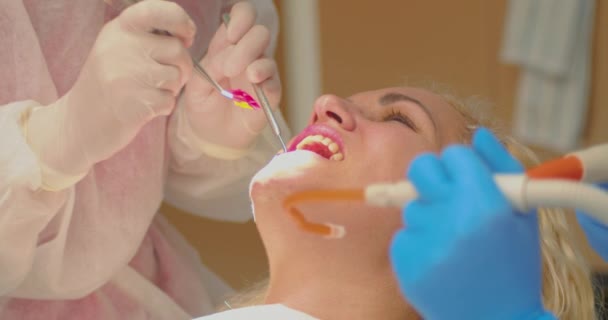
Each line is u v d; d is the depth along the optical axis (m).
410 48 3.46
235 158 1.76
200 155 1.79
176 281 1.85
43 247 1.57
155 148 1.71
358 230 1.38
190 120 1.74
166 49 1.46
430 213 0.94
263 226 1.42
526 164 1.68
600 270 2.86
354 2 3.35
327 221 1.38
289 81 3.08
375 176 1.41
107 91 1.45
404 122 1.52
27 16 1.55
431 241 0.94
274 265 1.44
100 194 1.66
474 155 0.96
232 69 1.58
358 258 1.39
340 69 3.34
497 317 0.97
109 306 1.72
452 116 1.56
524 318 0.97
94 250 1.65
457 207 0.93
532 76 3.41
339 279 1.41
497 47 3.48
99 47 1.47
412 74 3.46
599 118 3.39
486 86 3.50
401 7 3.43
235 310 1.43
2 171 1.41
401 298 1.42
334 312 1.42
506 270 0.95
